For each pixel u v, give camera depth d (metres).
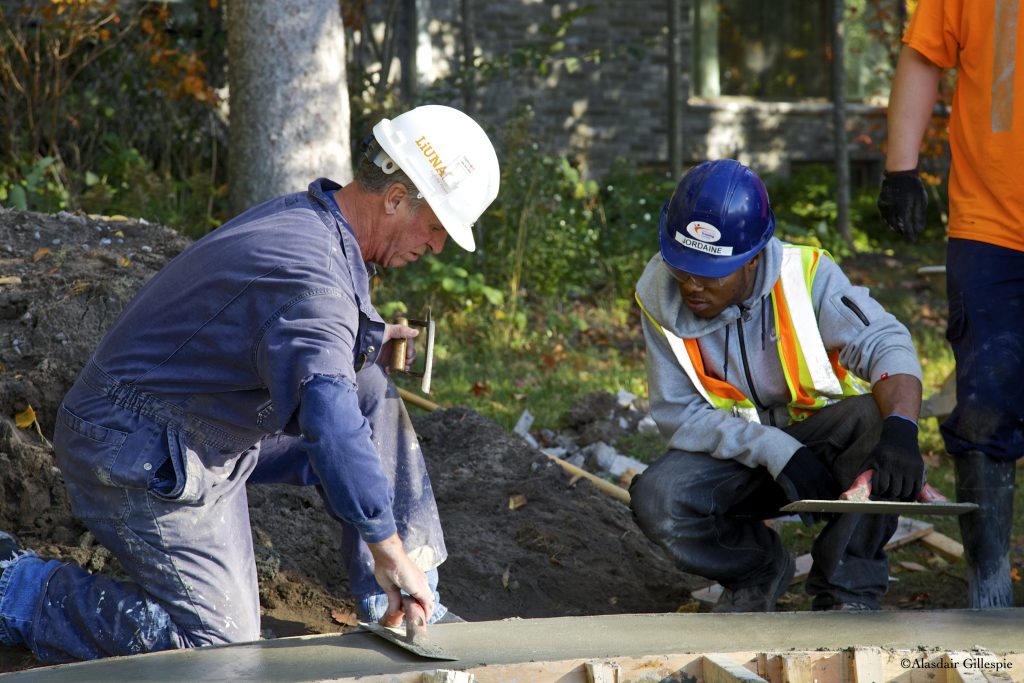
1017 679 2.69
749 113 14.87
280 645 3.01
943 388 6.14
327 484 2.76
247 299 2.98
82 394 3.24
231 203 8.62
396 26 13.06
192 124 11.15
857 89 15.61
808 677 2.75
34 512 4.08
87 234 5.33
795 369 4.01
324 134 8.59
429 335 3.73
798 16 15.25
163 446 3.17
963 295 3.98
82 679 2.70
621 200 11.43
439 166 3.20
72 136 10.54
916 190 4.16
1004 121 3.91
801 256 4.06
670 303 4.04
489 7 13.53
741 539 4.25
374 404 3.67
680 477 4.03
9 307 4.53
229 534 3.34
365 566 3.72
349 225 3.21
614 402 7.10
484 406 7.30
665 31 14.38
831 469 4.07
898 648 2.79
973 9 3.98
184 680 2.67
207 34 11.22
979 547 3.93
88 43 10.78
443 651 2.88
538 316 9.70
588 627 3.19
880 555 4.13
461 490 5.15
